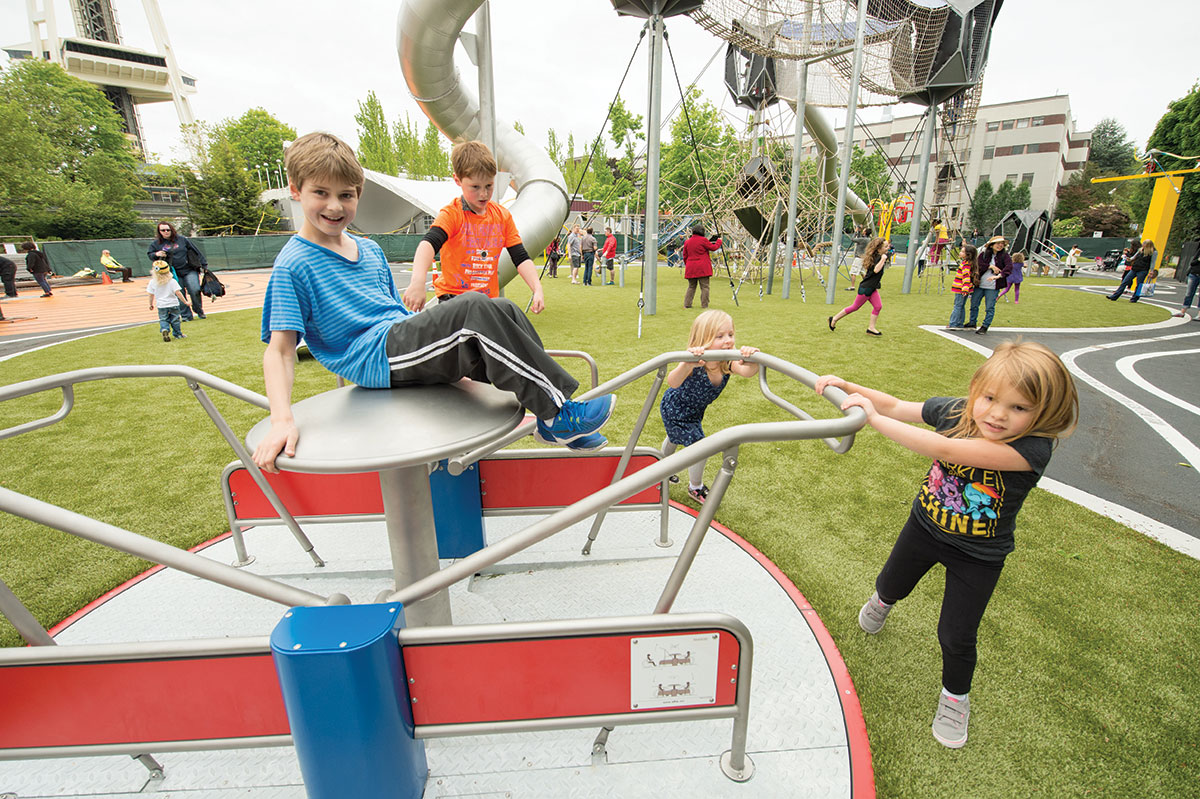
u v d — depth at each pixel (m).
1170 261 30.86
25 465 3.82
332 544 2.88
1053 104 54.38
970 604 1.65
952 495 1.66
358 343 1.47
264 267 28.75
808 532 2.92
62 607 2.37
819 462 3.82
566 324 9.06
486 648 1.28
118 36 85.50
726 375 3.08
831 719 1.79
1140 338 8.68
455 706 1.33
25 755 1.32
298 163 1.40
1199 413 5.02
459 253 3.23
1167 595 2.42
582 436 1.61
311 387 5.72
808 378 1.74
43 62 53.06
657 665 1.35
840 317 8.41
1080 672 1.99
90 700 1.28
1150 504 3.29
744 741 1.53
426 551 1.66
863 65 13.75
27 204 38.28
